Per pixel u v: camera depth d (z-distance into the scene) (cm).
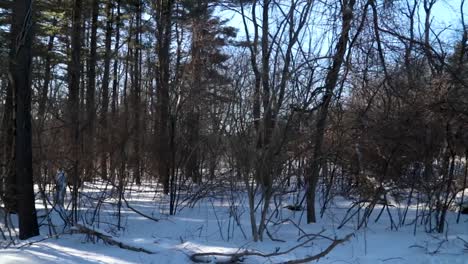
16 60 799
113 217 1014
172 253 677
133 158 1180
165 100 1304
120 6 2075
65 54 1934
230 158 833
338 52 870
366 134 873
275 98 797
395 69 921
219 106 868
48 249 711
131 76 2070
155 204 1191
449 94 807
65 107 1006
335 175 1003
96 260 652
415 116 841
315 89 831
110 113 1087
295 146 851
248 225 905
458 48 970
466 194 1094
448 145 830
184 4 1673
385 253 705
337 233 826
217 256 662
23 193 812
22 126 806
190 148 1212
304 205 1084
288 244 757
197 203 1201
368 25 913
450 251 707
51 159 901
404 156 874
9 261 633
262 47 863
